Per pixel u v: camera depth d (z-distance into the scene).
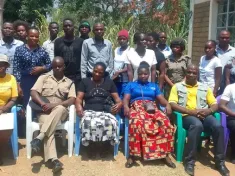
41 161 4.68
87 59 5.39
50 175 4.32
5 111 4.73
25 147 5.14
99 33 5.30
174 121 5.01
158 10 12.09
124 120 5.14
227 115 4.86
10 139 4.82
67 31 5.38
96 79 4.96
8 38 5.62
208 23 8.07
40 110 4.73
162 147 4.59
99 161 4.75
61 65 4.88
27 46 5.25
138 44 5.27
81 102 4.92
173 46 5.67
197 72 4.89
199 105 4.86
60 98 4.93
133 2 12.43
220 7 7.93
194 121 4.60
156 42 5.76
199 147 5.19
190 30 8.99
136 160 4.79
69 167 4.54
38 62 5.23
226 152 5.20
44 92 4.90
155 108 4.81
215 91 5.34
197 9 8.65
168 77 5.75
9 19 18.06
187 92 4.87
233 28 7.43
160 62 5.55
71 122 4.76
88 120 4.61
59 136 5.47
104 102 4.97
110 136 4.62
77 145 4.88
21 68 5.24
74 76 5.50
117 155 4.95
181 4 11.86
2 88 4.78
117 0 13.96
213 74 5.37
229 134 4.81
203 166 4.73
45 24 10.97
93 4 14.66
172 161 4.80
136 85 4.99
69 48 5.41
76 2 15.12
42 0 16.94
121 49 5.86
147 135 4.57
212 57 5.40
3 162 4.64
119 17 13.18
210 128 4.61
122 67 5.73
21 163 4.62
